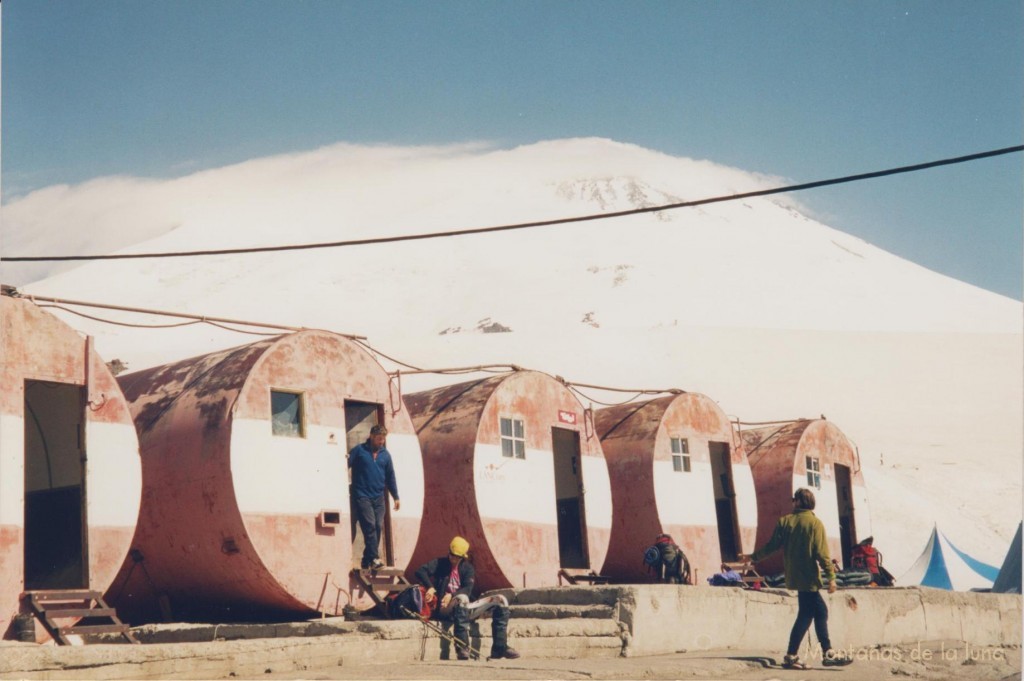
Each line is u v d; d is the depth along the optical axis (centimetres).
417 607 1291
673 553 1834
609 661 1316
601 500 1992
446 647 1260
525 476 1844
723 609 1588
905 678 1295
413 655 1220
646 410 2233
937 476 5931
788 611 1716
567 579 1869
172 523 1458
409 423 1672
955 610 2138
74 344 1289
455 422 1812
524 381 1894
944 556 3450
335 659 1131
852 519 2706
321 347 1563
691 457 2220
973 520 5103
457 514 1756
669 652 1480
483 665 1170
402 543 1617
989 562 4222
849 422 7475
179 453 1453
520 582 1781
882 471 5547
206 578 1462
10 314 1227
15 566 1180
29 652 898
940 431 7306
